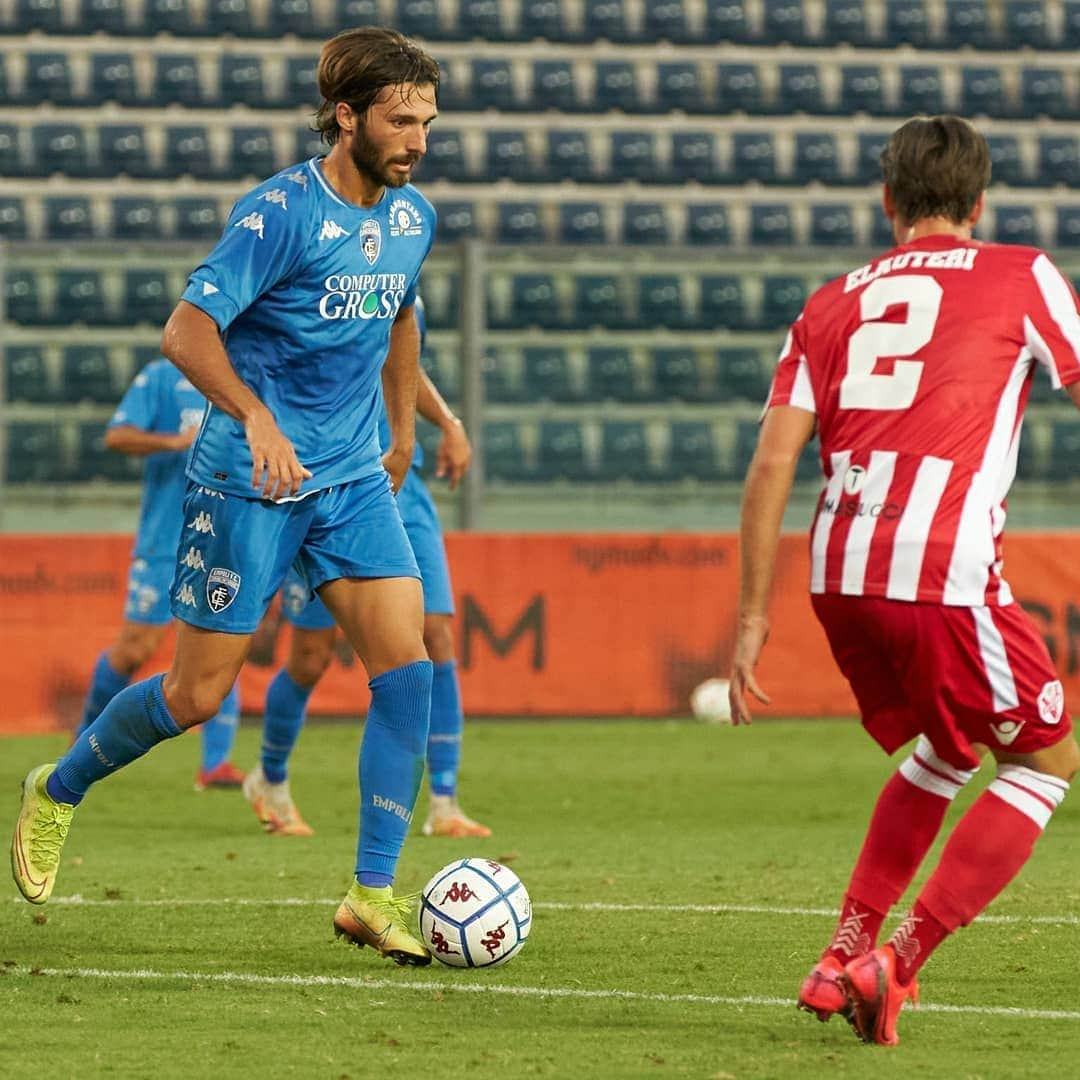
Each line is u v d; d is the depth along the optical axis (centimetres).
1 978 1568
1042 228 7969
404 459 1855
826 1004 1273
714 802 3397
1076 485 5975
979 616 1268
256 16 8056
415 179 7875
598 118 8075
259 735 4906
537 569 5038
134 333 6281
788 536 5088
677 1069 1205
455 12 8150
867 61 8219
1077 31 8338
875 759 4225
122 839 2775
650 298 6512
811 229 7938
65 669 4875
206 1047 1281
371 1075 1191
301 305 1606
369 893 1633
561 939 1805
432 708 2800
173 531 3103
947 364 1295
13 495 5409
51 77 7894
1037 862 2484
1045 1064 1223
